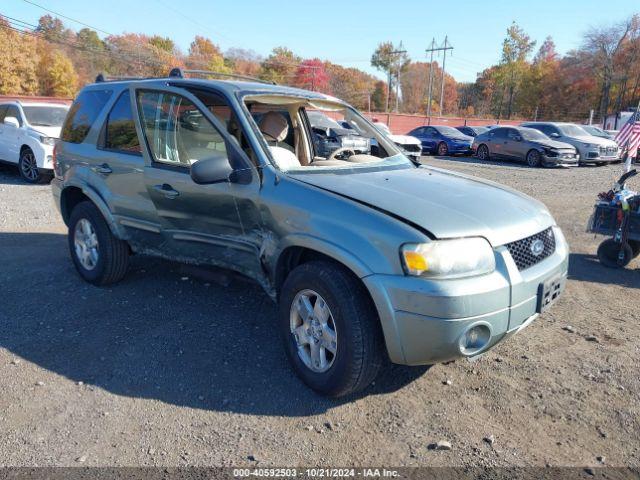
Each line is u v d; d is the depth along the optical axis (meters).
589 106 69.44
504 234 3.13
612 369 3.73
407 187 3.54
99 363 3.67
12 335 4.05
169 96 4.34
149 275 5.36
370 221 3.05
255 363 3.70
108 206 4.68
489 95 86.62
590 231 6.38
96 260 4.94
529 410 3.23
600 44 66.06
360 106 84.44
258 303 4.71
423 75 97.88
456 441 2.93
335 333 3.15
